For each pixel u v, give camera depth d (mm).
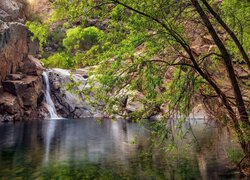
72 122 44250
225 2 12242
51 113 52094
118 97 10508
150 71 9945
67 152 20641
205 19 10523
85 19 10109
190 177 13961
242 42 12312
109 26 10195
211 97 11531
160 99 10805
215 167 15609
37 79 50594
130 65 10195
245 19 12227
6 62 47062
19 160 17984
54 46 58719
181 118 10680
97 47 10383
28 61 51469
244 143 11109
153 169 15586
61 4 9953
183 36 11195
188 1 10688
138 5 9852
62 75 54781
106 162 17453
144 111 10859
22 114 47344
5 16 51438
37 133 30969
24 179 13898
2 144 23797
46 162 17484
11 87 46594
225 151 18969
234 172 14508
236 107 11852
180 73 10789
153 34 10109
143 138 27328
